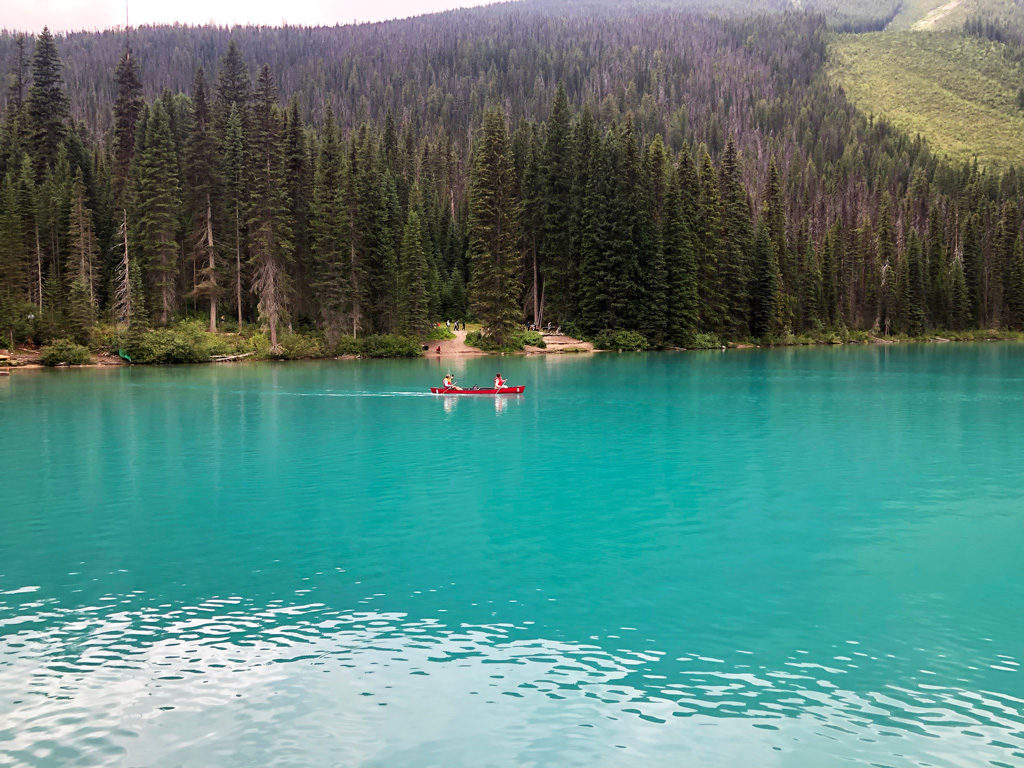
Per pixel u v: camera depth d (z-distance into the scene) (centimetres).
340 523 2083
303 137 9919
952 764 995
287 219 8838
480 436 3503
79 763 1014
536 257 11100
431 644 1338
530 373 6900
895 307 14012
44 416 4178
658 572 1694
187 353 8312
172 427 3784
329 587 1609
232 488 2500
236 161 9362
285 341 8975
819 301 13000
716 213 10894
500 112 9888
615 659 1279
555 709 1129
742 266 11306
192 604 1521
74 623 1430
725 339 11238
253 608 1499
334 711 1130
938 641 1343
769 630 1389
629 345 10088
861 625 1409
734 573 1689
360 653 1305
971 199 17225
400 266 10112
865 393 5216
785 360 8606
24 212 9106
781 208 12588
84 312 8219
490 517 2145
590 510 2216
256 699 1164
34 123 10675
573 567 1725
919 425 3800
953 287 14212
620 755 1021
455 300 11675
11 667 1264
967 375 6600
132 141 10412
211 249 9188
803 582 1631
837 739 1051
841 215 17138
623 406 4556
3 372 6962
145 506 2269
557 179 10619
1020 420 3953
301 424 3878
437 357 9256
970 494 2402
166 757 1029
